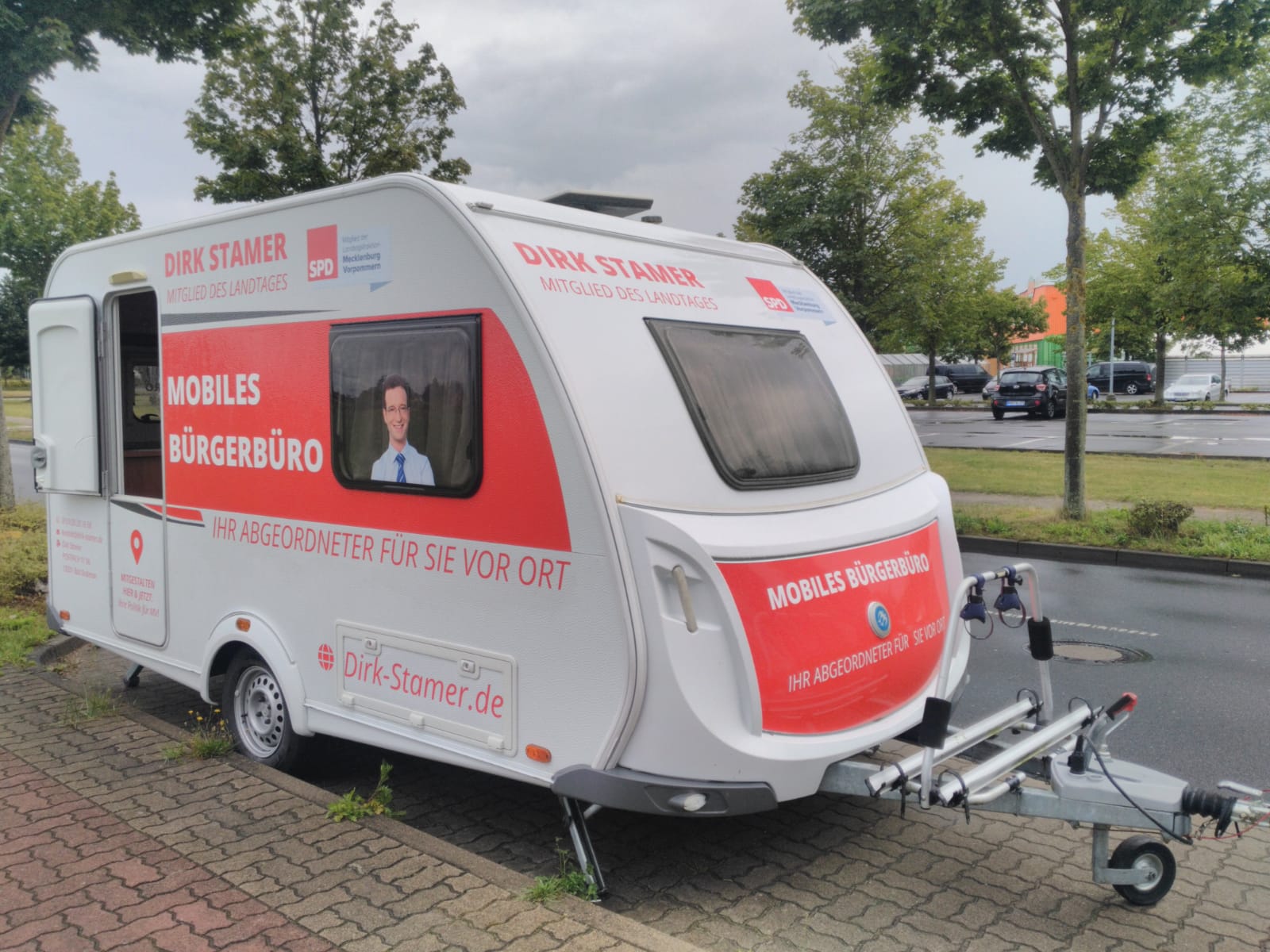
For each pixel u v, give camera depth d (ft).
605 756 10.87
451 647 12.26
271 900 10.54
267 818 12.63
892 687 12.71
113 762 14.60
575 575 10.98
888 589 12.83
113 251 17.40
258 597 14.89
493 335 11.57
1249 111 52.70
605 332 11.76
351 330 13.23
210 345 15.42
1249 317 53.72
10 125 36.01
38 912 10.30
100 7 30.86
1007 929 10.98
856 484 13.71
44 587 26.73
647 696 10.71
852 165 59.57
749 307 14.10
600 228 13.14
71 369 18.06
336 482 13.52
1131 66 33.27
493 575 11.73
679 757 10.69
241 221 14.76
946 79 35.65
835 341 15.33
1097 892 11.86
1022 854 12.86
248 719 15.70
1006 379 98.99
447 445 12.10
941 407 122.62
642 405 11.50
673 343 12.32
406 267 12.53
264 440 14.57
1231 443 68.85
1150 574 31.50
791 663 11.30
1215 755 16.28
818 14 34.32
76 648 22.82
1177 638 23.63
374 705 13.25
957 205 73.92
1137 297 98.37
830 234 60.29
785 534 11.73
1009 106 35.27
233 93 42.34
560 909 10.39
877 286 62.34
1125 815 10.75
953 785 10.84
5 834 12.19
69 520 18.88
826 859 12.69
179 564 16.30
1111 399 114.11
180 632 16.42
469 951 9.55
